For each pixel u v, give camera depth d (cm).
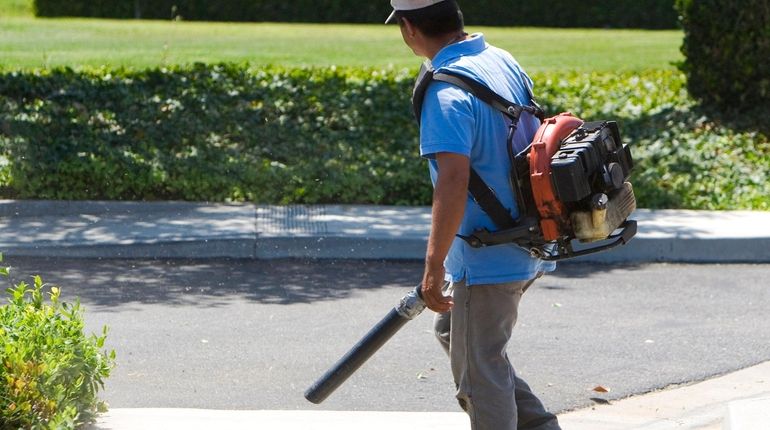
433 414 1830
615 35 8050
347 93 4522
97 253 3084
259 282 2870
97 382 1677
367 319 2553
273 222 3322
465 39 1455
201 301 2680
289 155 4000
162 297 2709
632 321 2567
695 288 2875
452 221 1346
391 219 3391
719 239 3164
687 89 4800
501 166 1403
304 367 2202
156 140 4034
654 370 2212
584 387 2105
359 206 3588
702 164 4106
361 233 3170
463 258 1427
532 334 2453
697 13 4678
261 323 2505
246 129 4166
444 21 1441
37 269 2931
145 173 3688
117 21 8650
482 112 1391
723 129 4528
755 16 4597
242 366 2198
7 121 3928
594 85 5156
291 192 3666
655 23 9544
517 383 1558
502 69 1452
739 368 2239
